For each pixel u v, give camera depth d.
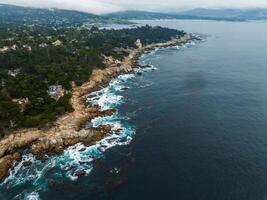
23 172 87.25
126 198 75.12
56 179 83.50
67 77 157.12
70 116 119.19
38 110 117.44
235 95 146.38
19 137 102.00
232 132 107.25
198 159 90.62
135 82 173.12
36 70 159.12
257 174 82.31
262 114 122.50
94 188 79.19
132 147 98.94
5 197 77.00
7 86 132.62
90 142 102.38
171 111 127.56
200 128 111.06
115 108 131.75
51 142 100.94
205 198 74.06
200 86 162.00
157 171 85.50
